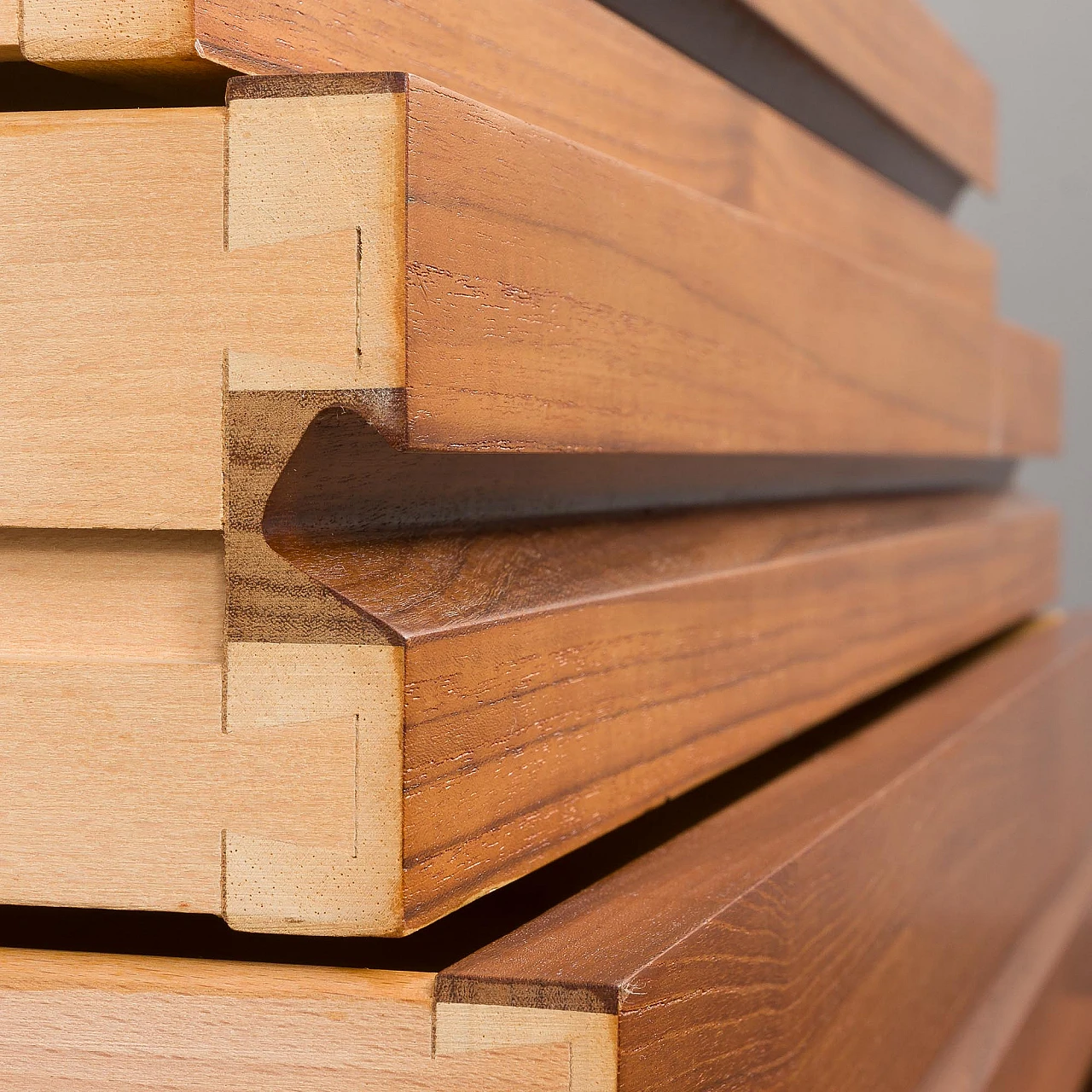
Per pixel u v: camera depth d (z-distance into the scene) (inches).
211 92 16.8
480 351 16.8
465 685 16.6
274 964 16.6
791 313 22.2
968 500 36.5
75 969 16.6
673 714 19.6
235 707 16.2
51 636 16.7
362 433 16.6
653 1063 16.4
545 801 17.6
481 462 18.1
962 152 35.9
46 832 16.5
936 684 30.8
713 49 23.3
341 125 16.0
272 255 16.1
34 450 16.4
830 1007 19.8
